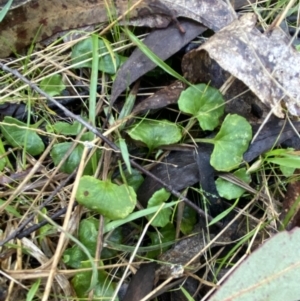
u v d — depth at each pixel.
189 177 0.16
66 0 0.17
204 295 0.16
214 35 0.16
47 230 0.16
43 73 0.18
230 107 0.17
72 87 0.18
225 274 0.16
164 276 0.16
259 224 0.16
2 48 0.18
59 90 0.17
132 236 0.16
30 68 0.18
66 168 0.16
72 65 0.17
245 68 0.16
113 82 0.17
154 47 0.17
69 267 0.16
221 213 0.16
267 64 0.16
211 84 0.17
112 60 0.17
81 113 0.18
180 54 0.18
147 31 0.18
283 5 0.18
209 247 0.16
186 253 0.16
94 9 0.18
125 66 0.17
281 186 0.17
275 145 0.17
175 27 0.17
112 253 0.16
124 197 0.15
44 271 0.15
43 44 0.18
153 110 0.17
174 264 0.16
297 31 0.17
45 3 0.17
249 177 0.16
